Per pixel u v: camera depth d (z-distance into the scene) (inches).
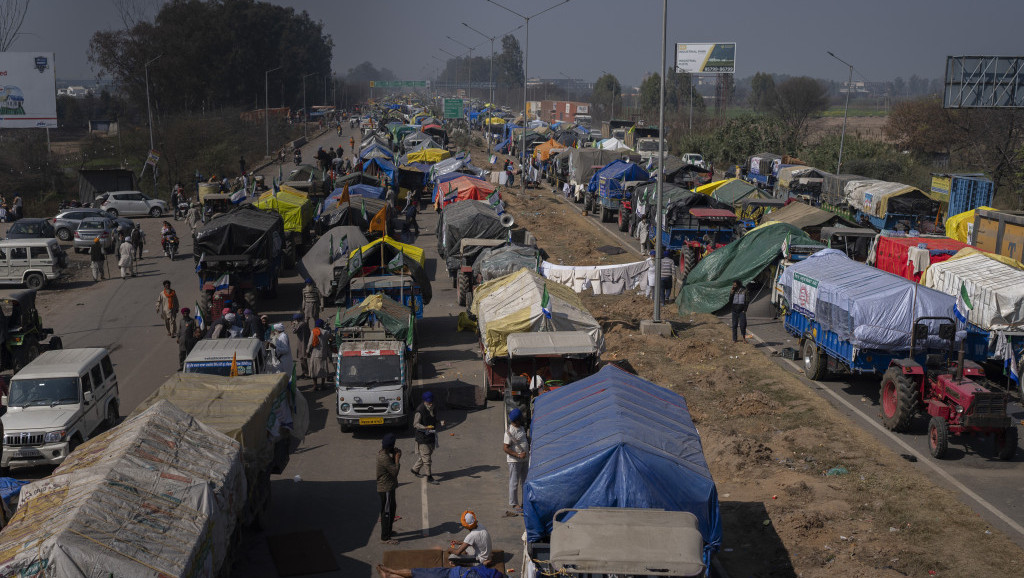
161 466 453.4
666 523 403.9
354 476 691.4
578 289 1186.0
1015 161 2228.1
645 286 1248.2
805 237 1156.5
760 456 682.2
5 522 520.1
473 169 2284.7
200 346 769.6
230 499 483.8
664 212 1481.3
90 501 398.6
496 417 823.7
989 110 2460.6
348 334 857.5
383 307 900.6
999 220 1214.9
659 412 528.4
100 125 4340.6
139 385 924.0
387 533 570.3
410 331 877.2
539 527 458.3
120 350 1066.1
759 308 1170.0
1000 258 924.6
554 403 568.1
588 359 808.9
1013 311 789.9
